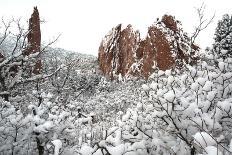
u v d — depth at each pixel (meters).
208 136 2.72
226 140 3.32
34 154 4.78
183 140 3.60
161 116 3.73
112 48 38.31
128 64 33.94
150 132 3.99
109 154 3.18
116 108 13.95
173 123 3.57
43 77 10.29
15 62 9.82
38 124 4.63
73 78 21.86
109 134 3.62
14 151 4.59
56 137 4.66
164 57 23.55
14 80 9.75
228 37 16.98
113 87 27.67
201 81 3.76
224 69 4.31
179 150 3.57
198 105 3.57
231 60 4.69
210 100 3.61
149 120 4.20
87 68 39.97
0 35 10.41
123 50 36.75
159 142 3.75
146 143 3.79
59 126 4.83
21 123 4.55
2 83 9.45
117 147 3.11
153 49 24.64
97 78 32.72
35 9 24.42
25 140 4.72
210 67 4.76
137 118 4.01
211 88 3.65
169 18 25.44
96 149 3.18
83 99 18.73
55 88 13.21
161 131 4.04
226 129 3.52
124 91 19.66
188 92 4.25
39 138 4.59
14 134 4.77
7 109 5.32
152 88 4.16
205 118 3.29
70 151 4.58
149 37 25.39
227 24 26.69
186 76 4.62
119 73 36.25
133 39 34.97
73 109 9.26
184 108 3.63
